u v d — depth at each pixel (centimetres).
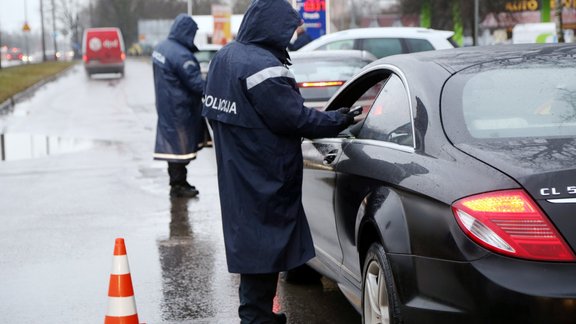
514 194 514
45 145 2502
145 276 1000
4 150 2392
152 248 1145
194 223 1310
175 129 1521
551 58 663
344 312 848
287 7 673
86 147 2422
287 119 646
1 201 1534
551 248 504
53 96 5094
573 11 5909
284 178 660
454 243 527
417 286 557
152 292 932
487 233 513
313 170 816
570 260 503
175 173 1541
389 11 6619
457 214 527
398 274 574
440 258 537
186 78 1502
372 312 646
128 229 1271
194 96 1532
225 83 665
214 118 670
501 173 526
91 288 952
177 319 834
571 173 511
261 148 657
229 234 670
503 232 510
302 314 844
